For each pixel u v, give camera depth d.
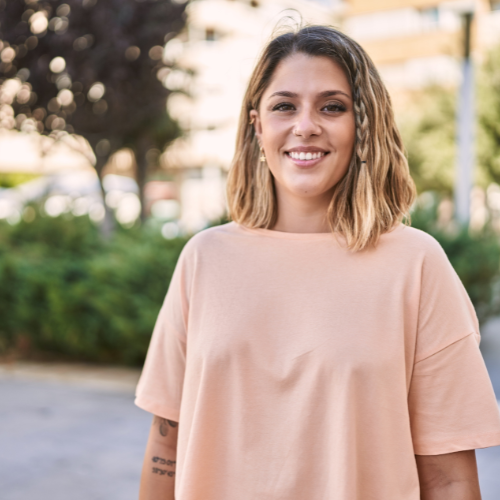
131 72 7.03
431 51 26.09
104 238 7.36
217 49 24.33
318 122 1.33
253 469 1.28
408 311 1.25
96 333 5.81
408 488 1.22
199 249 1.44
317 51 1.34
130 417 4.52
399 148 1.40
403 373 1.23
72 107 7.19
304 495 1.24
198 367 1.35
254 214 1.47
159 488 1.46
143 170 9.43
